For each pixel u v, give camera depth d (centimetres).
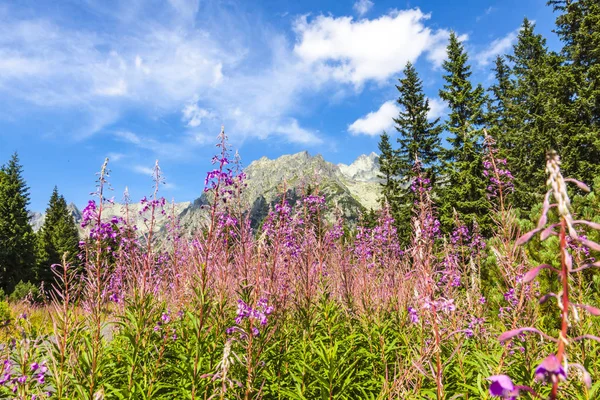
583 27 2328
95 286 460
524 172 2373
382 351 513
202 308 430
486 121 2761
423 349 403
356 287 697
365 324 591
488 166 572
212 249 488
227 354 324
